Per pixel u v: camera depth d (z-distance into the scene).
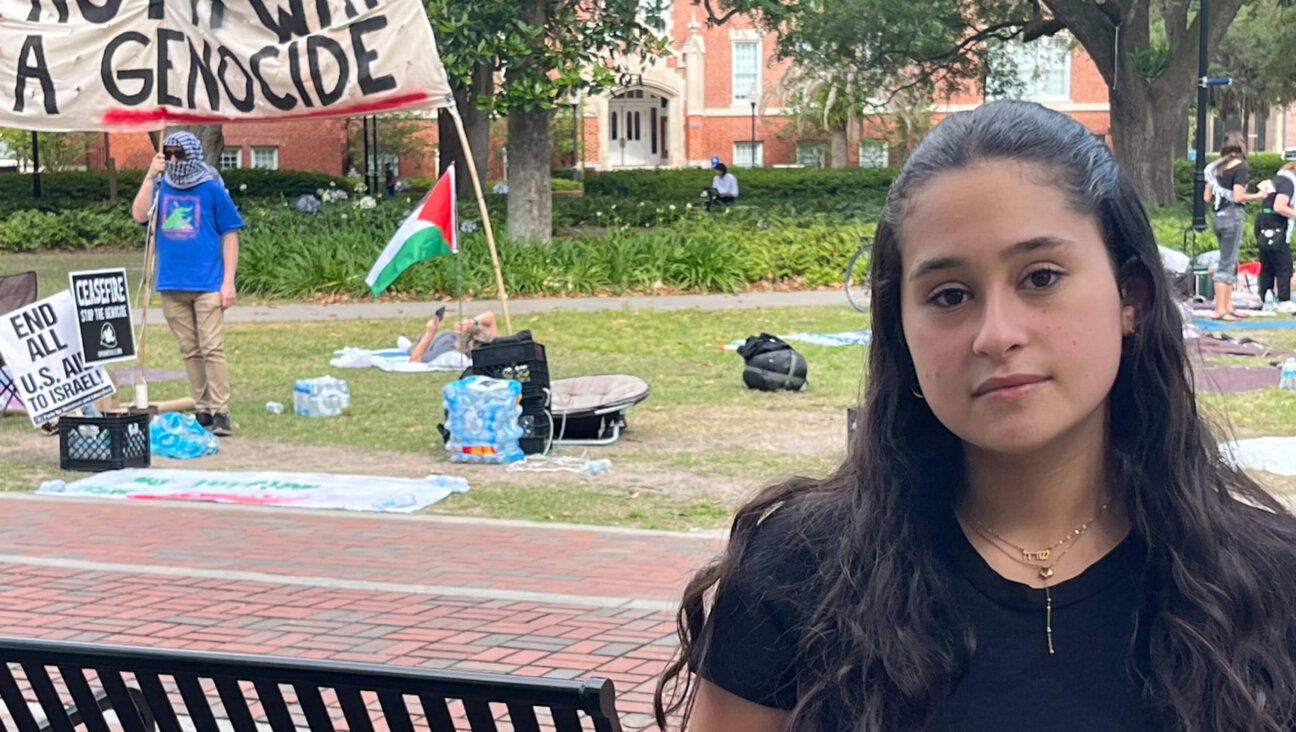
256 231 24.70
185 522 7.93
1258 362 13.61
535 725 2.23
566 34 23.72
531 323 18.16
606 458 9.79
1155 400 1.67
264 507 8.29
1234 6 31.58
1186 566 1.62
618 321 18.31
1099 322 1.57
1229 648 1.59
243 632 5.80
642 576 6.61
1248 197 16.67
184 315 10.88
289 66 11.35
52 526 7.85
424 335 14.59
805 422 11.27
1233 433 1.97
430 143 54.28
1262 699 1.59
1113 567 1.66
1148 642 1.62
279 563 6.95
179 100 11.25
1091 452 1.68
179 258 10.74
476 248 22.59
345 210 28.03
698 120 58.22
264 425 11.35
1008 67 42.88
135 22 11.07
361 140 53.78
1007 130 1.61
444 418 10.79
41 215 31.89
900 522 1.68
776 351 12.80
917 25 34.66
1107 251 1.61
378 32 11.45
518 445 9.93
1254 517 1.73
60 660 2.53
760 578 1.73
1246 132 52.09
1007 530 1.69
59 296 10.01
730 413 11.69
